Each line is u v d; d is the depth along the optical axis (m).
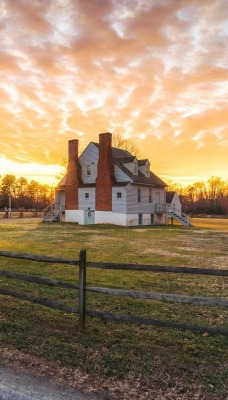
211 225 39.66
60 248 15.23
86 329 5.30
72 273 9.48
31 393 3.47
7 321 5.63
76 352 4.45
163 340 4.97
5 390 3.52
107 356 4.35
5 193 107.31
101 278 9.05
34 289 7.77
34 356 4.30
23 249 14.73
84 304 5.21
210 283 8.82
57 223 35.47
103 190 34.94
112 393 3.49
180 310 6.52
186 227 33.91
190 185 121.94
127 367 4.06
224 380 3.81
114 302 6.90
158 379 3.79
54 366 4.04
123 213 33.34
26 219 44.44
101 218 35.03
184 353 4.53
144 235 22.98
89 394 3.47
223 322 5.89
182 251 14.92
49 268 10.13
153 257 13.02
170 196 45.53
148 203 37.34
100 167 35.41
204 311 6.50
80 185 37.22
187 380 3.79
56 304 5.43
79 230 26.50
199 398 3.43
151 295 4.79
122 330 5.33
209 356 4.46
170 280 9.07
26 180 118.12
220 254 14.09
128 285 8.38
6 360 4.19
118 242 18.23
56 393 3.48
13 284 8.22
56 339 4.88
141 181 35.16
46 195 117.69
